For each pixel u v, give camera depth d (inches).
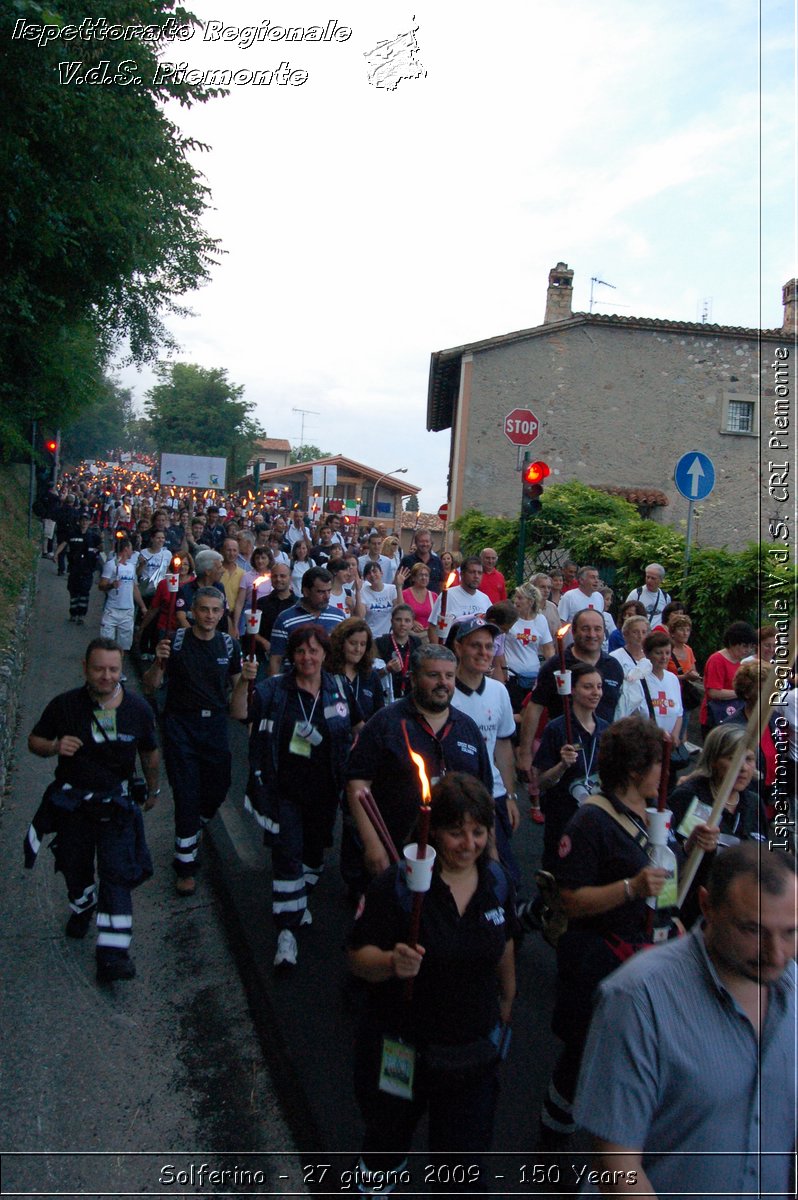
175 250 647.8
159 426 2859.3
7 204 360.2
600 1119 81.8
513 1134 138.9
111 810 189.5
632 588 478.3
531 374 885.2
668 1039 80.9
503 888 114.4
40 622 589.0
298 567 475.8
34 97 320.8
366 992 117.0
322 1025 164.6
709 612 379.6
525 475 509.4
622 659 249.6
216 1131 147.7
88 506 1466.5
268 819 189.9
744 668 181.6
